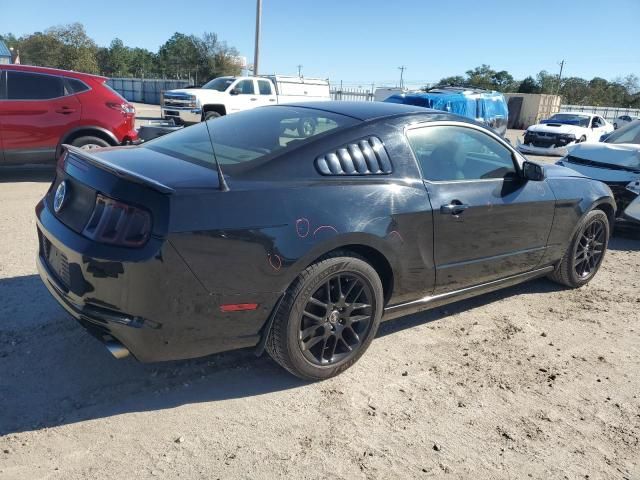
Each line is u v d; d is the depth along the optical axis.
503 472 2.68
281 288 2.96
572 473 2.71
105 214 2.72
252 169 3.01
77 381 3.17
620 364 3.85
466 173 3.92
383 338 4.00
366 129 3.46
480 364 3.71
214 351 2.96
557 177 4.75
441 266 3.73
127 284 2.62
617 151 7.73
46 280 3.13
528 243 4.40
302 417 2.99
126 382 3.20
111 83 54.72
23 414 2.85
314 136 3.30
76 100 8.43
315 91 21.22
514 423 3.07
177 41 72.06
